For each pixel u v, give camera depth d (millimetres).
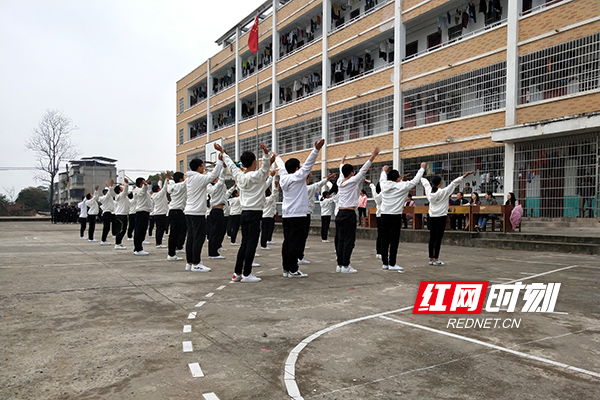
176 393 2625
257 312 4543
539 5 15039
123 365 3066
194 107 41219
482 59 16578
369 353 3336
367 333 3840
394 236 7535
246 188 6355
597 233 10953
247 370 2990
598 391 2650
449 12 18484
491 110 16219
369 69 23219
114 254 10188
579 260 8625
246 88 32688
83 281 6336
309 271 7484
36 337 3682
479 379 2840
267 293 5523
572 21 13820
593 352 3352
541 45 14594
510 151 15117
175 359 3188
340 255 7293
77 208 36469
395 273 7180
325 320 4250
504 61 15797
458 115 17531
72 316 4363
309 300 5125
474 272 7188
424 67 18938
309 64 26188
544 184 14195
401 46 20047
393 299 5195
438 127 18172
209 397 2574
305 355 3287
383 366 3074
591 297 5262
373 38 21844
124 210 11359
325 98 24688
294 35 28031
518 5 15281
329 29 24656
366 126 22172
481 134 16438
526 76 15062
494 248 11344
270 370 2994
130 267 7855
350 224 7246
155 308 4707
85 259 9102
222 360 3176
